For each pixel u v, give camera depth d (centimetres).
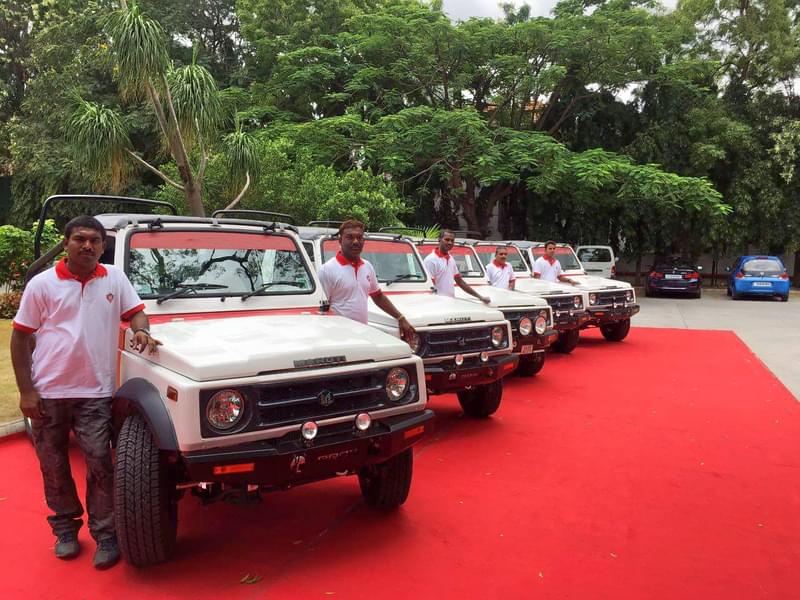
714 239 2395
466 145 1889
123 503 309
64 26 2128
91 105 1059
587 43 2003
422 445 554
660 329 1373
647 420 639
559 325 973
